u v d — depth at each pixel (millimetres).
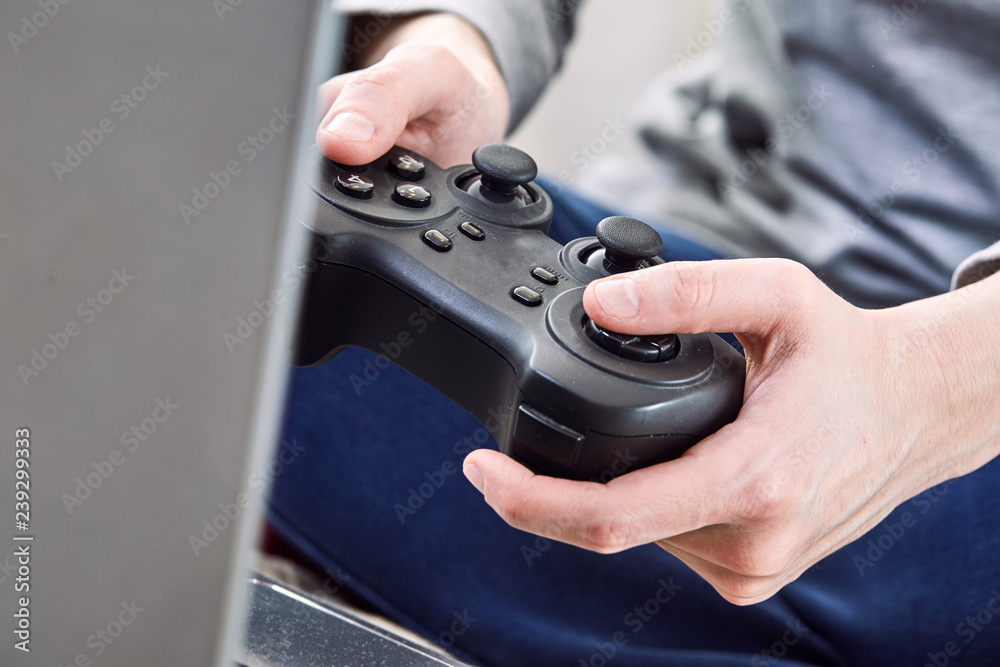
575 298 461
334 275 494
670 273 425
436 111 699
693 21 1713
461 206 530
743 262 446
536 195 558
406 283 481
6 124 181
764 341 465
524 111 958
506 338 446
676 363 432
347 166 526
